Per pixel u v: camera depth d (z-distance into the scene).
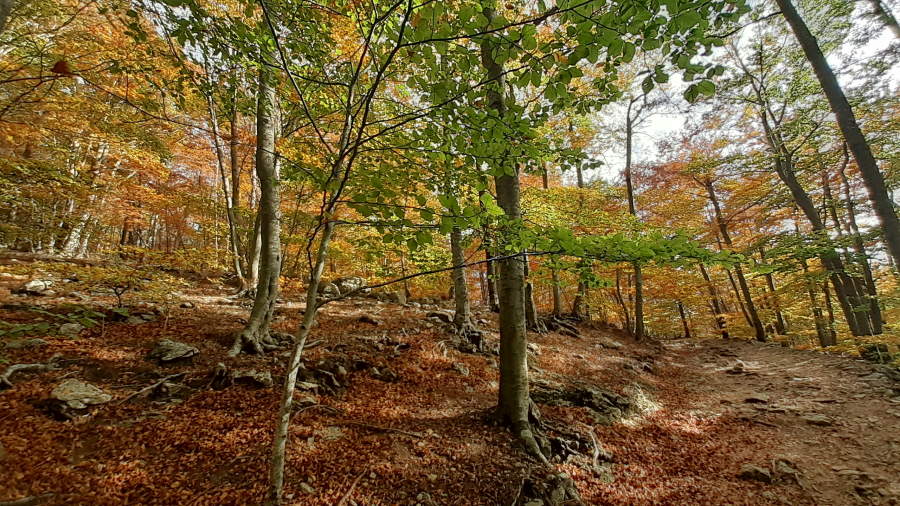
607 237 2.94
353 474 4.38
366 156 3.73
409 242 2.77
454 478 4.63
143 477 3.82
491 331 11.69
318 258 3.07
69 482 3.55
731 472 5.65
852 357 10.91
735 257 3.12
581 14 1.99
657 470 5.62
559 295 17.05
